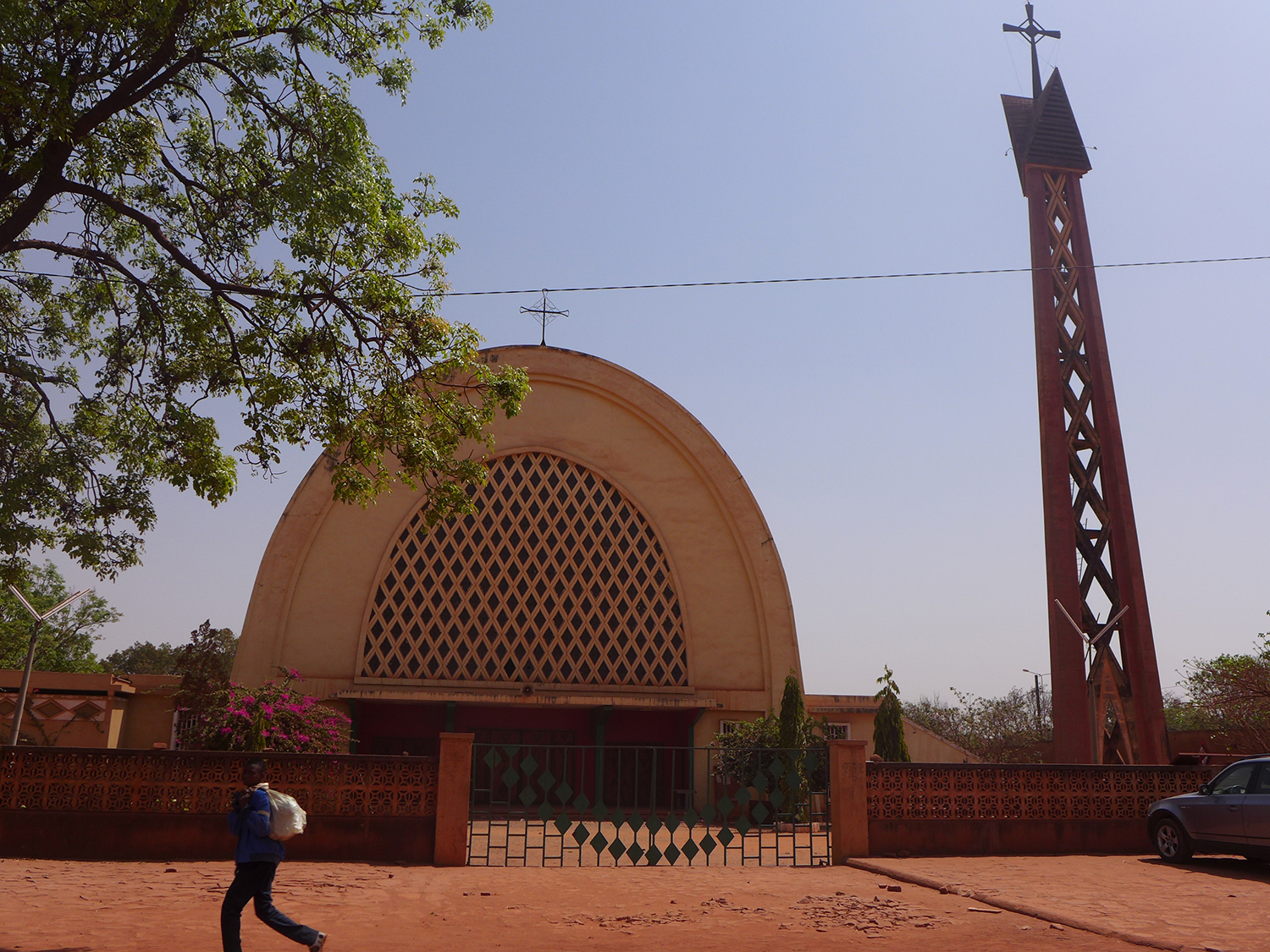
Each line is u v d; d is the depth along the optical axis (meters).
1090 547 27.94
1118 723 26.11
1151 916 9.03
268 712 18.58
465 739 13.35
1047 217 29.95
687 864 13.69
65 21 10.25
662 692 25.98
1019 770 14.91
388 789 13.21
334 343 12.36
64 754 12.70
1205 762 18.03
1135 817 15.14
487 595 25.59
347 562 25.16
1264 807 12.18
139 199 12.84
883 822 14.26
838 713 28.12
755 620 27.27
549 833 17.86
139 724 25.55
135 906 9.09
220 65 11.70
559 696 24.72
